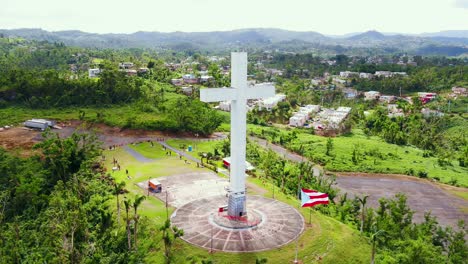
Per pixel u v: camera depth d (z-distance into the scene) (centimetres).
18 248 6725
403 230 7131
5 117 15212
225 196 8150
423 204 10081
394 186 11312
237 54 6388
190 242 6234
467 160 13888
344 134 18238
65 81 17638
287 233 6569
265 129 17562
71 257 5916
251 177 9656
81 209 7225
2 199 8744
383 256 6253
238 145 6688
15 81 17588
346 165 12731
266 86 6794
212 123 14550
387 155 14312
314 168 12544
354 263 6141
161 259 5969
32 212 8531
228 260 5816
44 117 15388
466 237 8238
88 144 11556
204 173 9812
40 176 9750
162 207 7656
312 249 6188
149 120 14375
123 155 11406
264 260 5628
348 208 8312
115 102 17538
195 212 7331
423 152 15412
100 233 6825
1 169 10156
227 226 6706
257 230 6638
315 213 7512
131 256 6006
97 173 9712
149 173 9744
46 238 6800
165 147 12294
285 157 13012
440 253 6562
